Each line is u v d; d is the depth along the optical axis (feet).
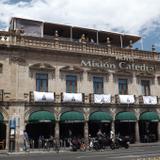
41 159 80.23
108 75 146.41
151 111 153.48
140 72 155.22
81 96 135.64
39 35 148.77
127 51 153.28
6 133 120.37
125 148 123.03
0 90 121.49
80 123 139.44
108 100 141.28
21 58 127.75
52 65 133.90
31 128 129.59
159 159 69.15
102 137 122.72
